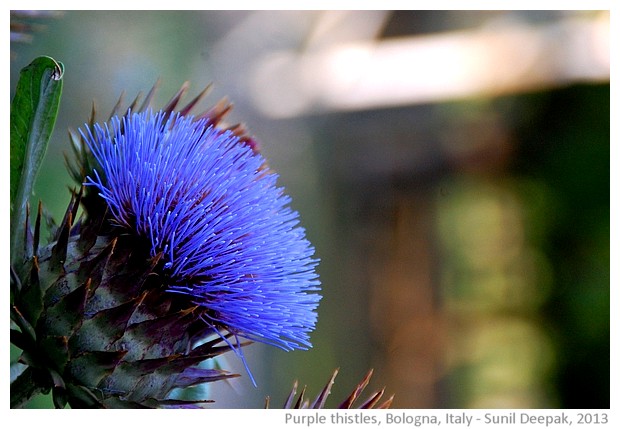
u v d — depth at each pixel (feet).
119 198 1.46
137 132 1.48
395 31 3.46
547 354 3.40
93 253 1.46
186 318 1.47
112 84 2.64
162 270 1.47
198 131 1.50
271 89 3.36
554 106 3.41
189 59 3.04
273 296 1.50
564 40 3.13
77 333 1.44
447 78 3.28
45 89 1.44
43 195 2.13
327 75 3.41
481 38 3.27
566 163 3.42
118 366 1.45
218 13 3.26
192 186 1.48
